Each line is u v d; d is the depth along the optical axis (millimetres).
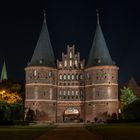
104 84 94750
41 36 100125
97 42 99062
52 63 98938
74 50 103750
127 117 77312
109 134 29984
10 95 89875
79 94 101750
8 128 49281
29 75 96688
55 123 91812
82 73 102312
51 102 97250
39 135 30875
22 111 86375
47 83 96562
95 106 95562
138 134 29359
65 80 102250
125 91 97062
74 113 103250
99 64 95938
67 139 26703
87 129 46688
